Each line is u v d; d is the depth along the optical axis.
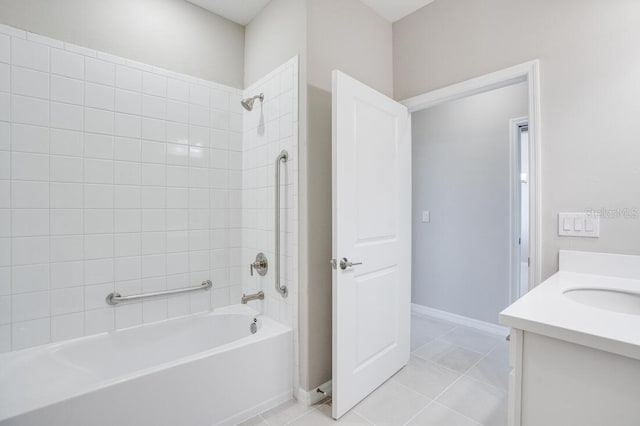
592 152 1.47
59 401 1.18
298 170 1.85
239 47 2.40
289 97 1.92
